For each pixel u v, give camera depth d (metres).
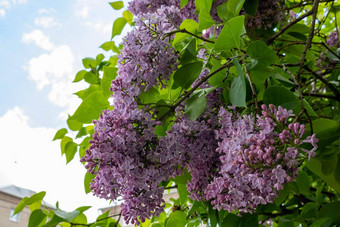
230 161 0.45
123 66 0.58
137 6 0.75
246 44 0.76
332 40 1.02
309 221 0.79
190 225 0.88
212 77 0.63
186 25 0.67
